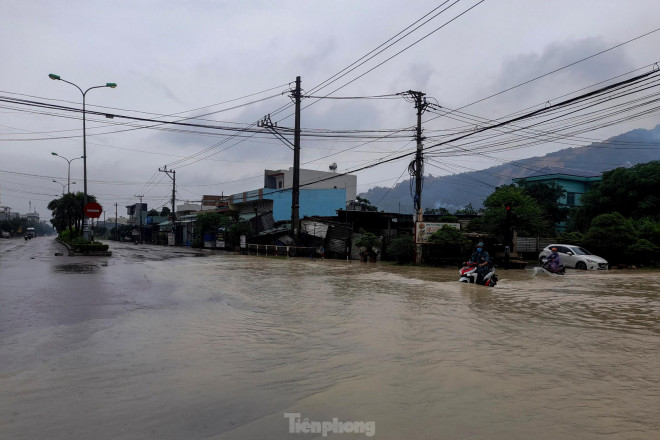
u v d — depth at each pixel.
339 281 13.69
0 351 4.98
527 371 4.54
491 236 24.34
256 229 39.44
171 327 6.45
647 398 3.79
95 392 3.74
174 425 3.11
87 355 4.87
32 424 3.08
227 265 20.02
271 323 6.93
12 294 9.09
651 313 8.43
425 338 6.02
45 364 4.52
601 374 4.47
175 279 13.24
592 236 23.78
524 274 18.39
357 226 30.89
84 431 2.98
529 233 25.41
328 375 4.34
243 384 4.02
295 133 29.48
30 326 6.24
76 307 7.80
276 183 46.50
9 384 3.90
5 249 32.91
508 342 5.85
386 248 27.61
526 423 3.21
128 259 23.08
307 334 6.20
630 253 22.92
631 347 5.66
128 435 2.93
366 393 3.81
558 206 37.25
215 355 5.00
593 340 6.05
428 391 3.88
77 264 17.56
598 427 3.16
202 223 45.22
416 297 10.23
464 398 3.71
